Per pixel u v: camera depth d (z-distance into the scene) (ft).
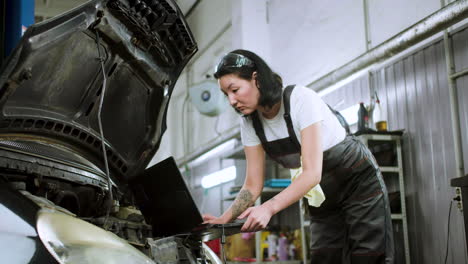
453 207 9.73
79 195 4.62
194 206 4.54
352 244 6.12
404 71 11.30
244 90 4.97
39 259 2.91
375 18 12.34
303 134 5.23
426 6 10.61
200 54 23.62
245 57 4.98
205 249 5.65
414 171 10.90
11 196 3.30
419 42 9.98
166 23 5.23
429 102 10.49
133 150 5.98
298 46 15.92
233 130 17.76
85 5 4.20
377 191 6.09
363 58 11.43
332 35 14.16
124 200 5.26
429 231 10.38
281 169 16.97
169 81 5.84
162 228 5.01
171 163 4.62
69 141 5.05
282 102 5.48
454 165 9.77
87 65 4.82
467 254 9.28
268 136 5.77
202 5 23.38
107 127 5.49
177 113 27.25
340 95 13.65
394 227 11.36
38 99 4.46
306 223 13.44
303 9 15.72
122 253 3.35
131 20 4.86
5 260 2.82
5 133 4.24
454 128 9.67
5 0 5.65
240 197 5.86
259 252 14.57
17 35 5.61
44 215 3.26
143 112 5.90
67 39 4.16
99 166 5.52
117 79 5.31
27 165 3.93
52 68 4.30
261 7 18.03
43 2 17.63
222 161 21.53
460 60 9.71
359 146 6.16
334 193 6.19
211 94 17.81
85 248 3.15
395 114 11.53
